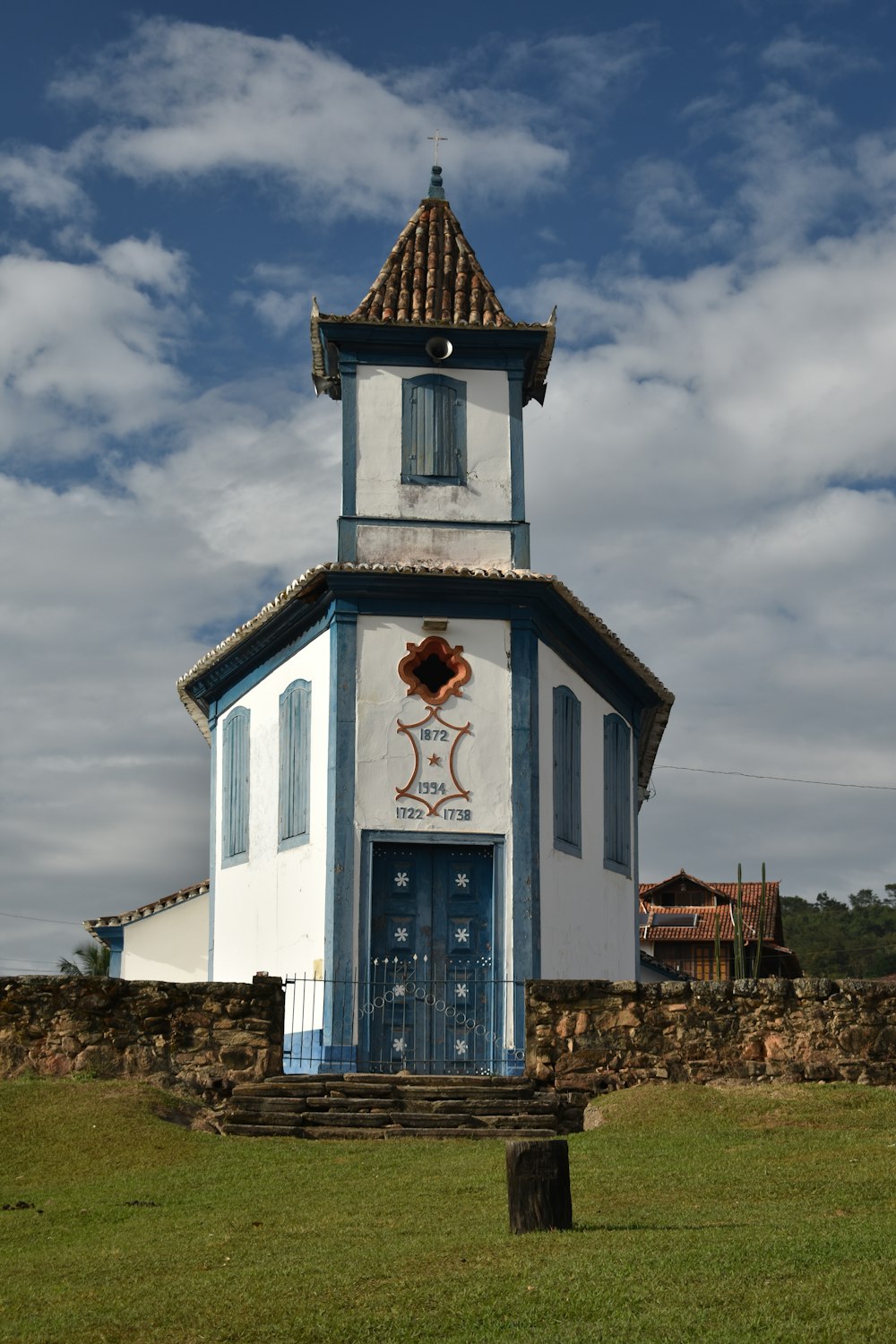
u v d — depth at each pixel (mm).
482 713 20578
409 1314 9656
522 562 21766
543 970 20141
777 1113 16484
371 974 19672
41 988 17484
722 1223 11977
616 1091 17391
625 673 23938
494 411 22375
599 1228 11820
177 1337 9539
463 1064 19641
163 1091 17016
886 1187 13266
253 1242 11961
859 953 74250
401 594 20672
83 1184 14586
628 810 24344
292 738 21547
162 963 27531
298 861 20859
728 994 17703
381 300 22812
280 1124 16531
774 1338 8766
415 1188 13695
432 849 20359
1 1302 10680
